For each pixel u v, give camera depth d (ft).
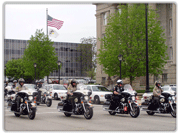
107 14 159.43
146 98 54.54
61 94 89.25
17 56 251.19
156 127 34.83
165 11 137.80
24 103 43.34
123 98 46.06
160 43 103.50
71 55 279.28
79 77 273.95
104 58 105.70
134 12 104.68
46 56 163.84
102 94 74.43
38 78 166.30
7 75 245.86
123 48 100.22
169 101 46.06
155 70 103.24
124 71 102.47
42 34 166.50
